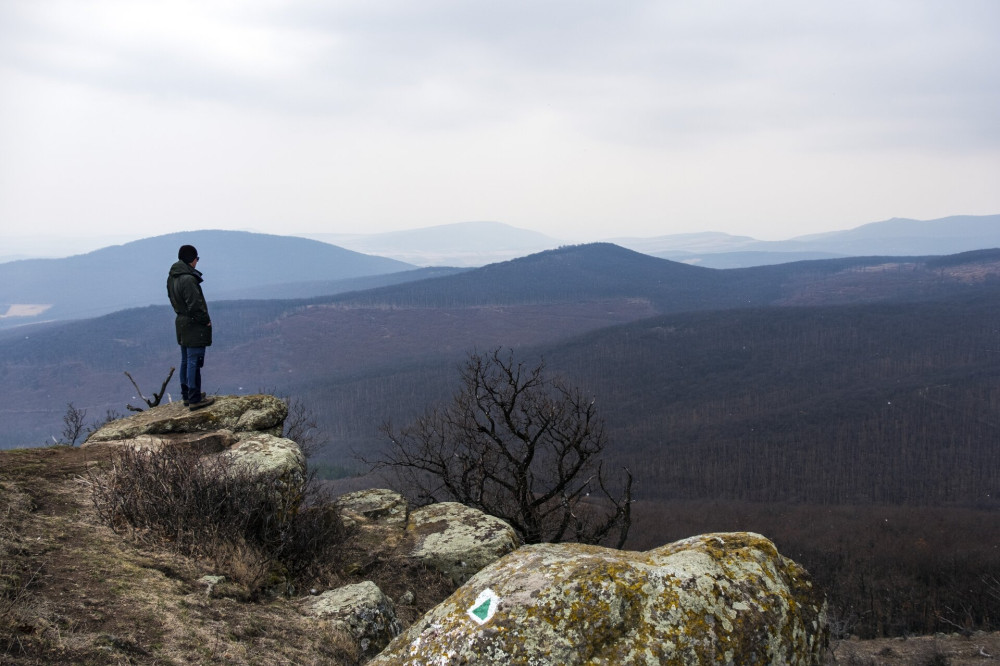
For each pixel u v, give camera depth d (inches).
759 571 154.1
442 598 359.3
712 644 133.2
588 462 647.1
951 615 2662.4
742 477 7839.6
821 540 4557.1
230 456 312.2
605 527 616.1
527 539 607.5
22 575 183.3
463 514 449.4
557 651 129.0
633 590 138.7
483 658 129.7
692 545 164.7
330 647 217.8
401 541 410.3
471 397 662.5
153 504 257.0
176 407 402.6
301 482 316.8
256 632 203.8
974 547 4013.3
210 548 249.0
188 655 172.2
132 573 208.7
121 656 159.0
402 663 138.8
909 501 6796.3
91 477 276.5
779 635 141.5
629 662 127.5
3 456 294.8
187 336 392.2
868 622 2352.4
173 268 392.2
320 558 318.7
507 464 663.8
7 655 142.3
